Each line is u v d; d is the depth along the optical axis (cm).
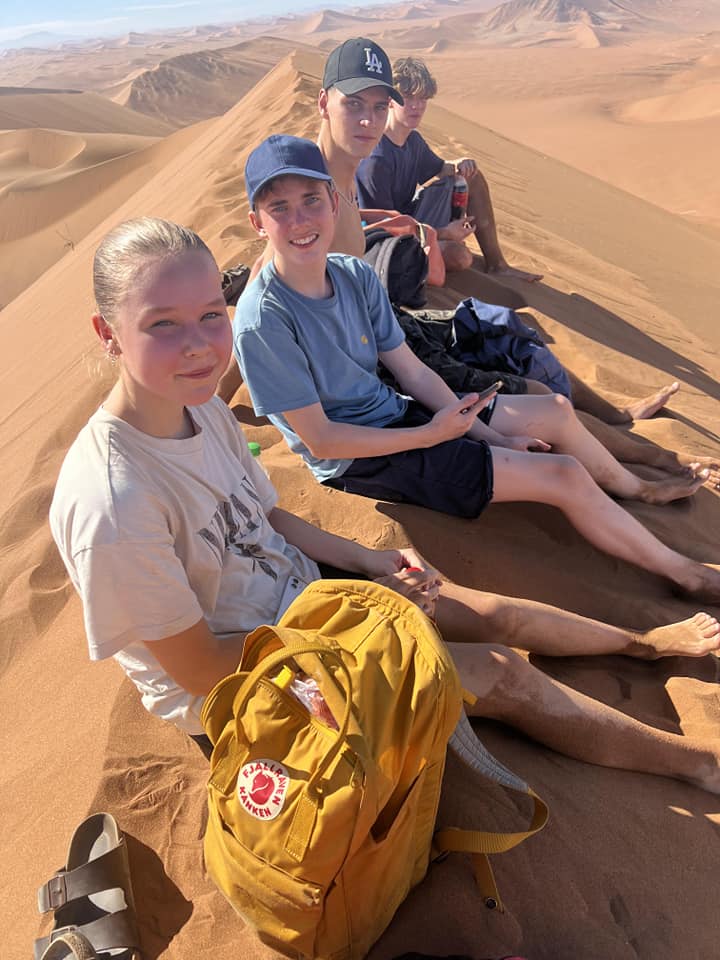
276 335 277
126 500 184
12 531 441
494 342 400
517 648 261
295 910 166
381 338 312
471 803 222
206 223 796
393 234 447
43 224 3195
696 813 229
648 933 198
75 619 338
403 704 175
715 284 985
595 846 214
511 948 190
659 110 5762
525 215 1009
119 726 248
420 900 196
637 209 1480
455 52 17762
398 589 232
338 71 372
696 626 268
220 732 177
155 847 216
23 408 704
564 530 337
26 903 212
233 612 217
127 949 191
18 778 256
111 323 181
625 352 585
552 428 336
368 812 159
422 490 308
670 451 401
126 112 8125
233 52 16238
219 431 223
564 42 18162
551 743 236
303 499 338
